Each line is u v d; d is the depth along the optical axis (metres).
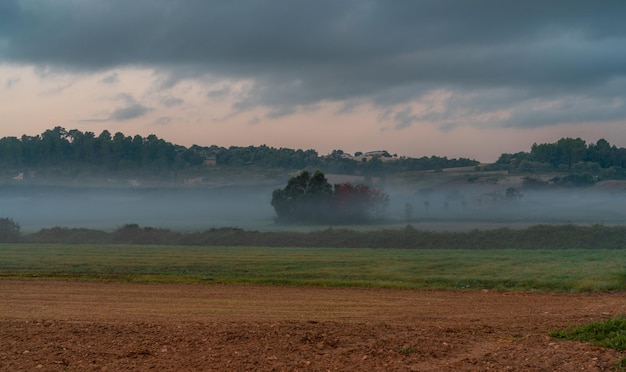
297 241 56.06
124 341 12.48
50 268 33.16
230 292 24.11
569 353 11.53
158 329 13.81
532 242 51.53
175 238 58.31
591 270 29.47
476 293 23.92
